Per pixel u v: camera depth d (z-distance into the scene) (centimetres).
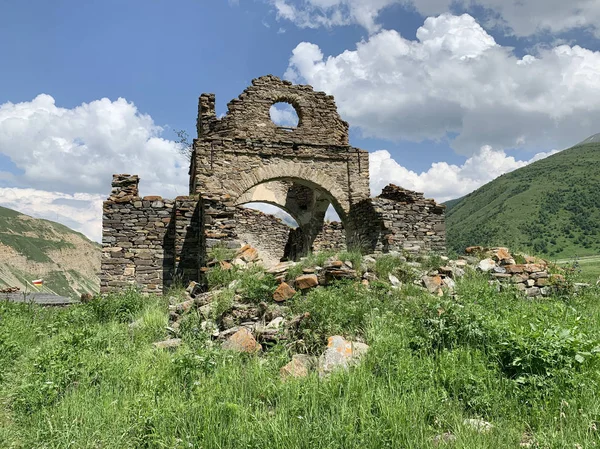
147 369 613
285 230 2791
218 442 410
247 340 680
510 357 550
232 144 1894
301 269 936
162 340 795
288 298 845
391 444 395
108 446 421
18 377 641
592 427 410
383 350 585
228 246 1353
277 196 2448
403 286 912
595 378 505
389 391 487
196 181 1875
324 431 406
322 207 2398
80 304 1206
